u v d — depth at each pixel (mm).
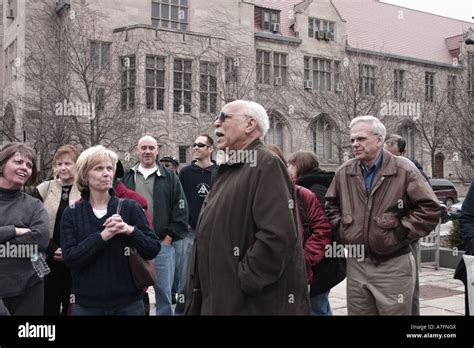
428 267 9656
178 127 22375
